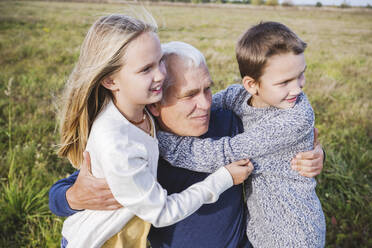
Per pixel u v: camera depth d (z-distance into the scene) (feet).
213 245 4.68
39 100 17.69
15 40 32.58
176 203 3.87
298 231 4.45
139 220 4.27
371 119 16.55
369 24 63.52
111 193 4.01
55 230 8.44
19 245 8.58
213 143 4.37
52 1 92.99
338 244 8.73
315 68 26.78
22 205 9.26
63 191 4.42
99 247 4.24
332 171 11.33
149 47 3.62
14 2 77.77
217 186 4.15
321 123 15.89
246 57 4.39
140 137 3.99
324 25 60.64
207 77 4.18
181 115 4.21
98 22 3.81
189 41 38.24
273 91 4.32
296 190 4.66
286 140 4.31
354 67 27.25
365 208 9.66
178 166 4.48
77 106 4.04
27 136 13.07
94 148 3.90
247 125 4.94
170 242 4.67
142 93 3.73
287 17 78.38
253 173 4.65
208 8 115.14
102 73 3.71
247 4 136.46
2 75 21.61
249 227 5.02
